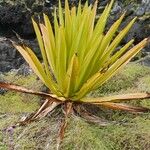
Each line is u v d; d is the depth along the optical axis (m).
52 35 3.98
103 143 3.65
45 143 3.76
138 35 6.12
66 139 3.70
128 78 4.73
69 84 3.73
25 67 5.29
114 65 3.88
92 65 3.86
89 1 6.71
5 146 3.80
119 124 3.91
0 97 4.68
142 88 4.50
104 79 3.88
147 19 6.15
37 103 4.55
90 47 3.91
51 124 3.94
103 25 3.98
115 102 4.02
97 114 4.15
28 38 6.52
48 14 6.50
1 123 4.11
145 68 5.05
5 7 6.39
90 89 3.81
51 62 4.01
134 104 4.24
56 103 3.96
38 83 4.77
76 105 4.00
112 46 3.95
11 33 6.52
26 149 3.74
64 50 3.78
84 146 3.63
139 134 3.73
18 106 4.48
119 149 3.64
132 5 6.37
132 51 3.90
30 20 6.44
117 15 6.37
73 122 3.86
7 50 5.91
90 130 3.77
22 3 6.43
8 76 5.20
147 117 4.00
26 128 3.93
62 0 6.66
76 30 3.91
